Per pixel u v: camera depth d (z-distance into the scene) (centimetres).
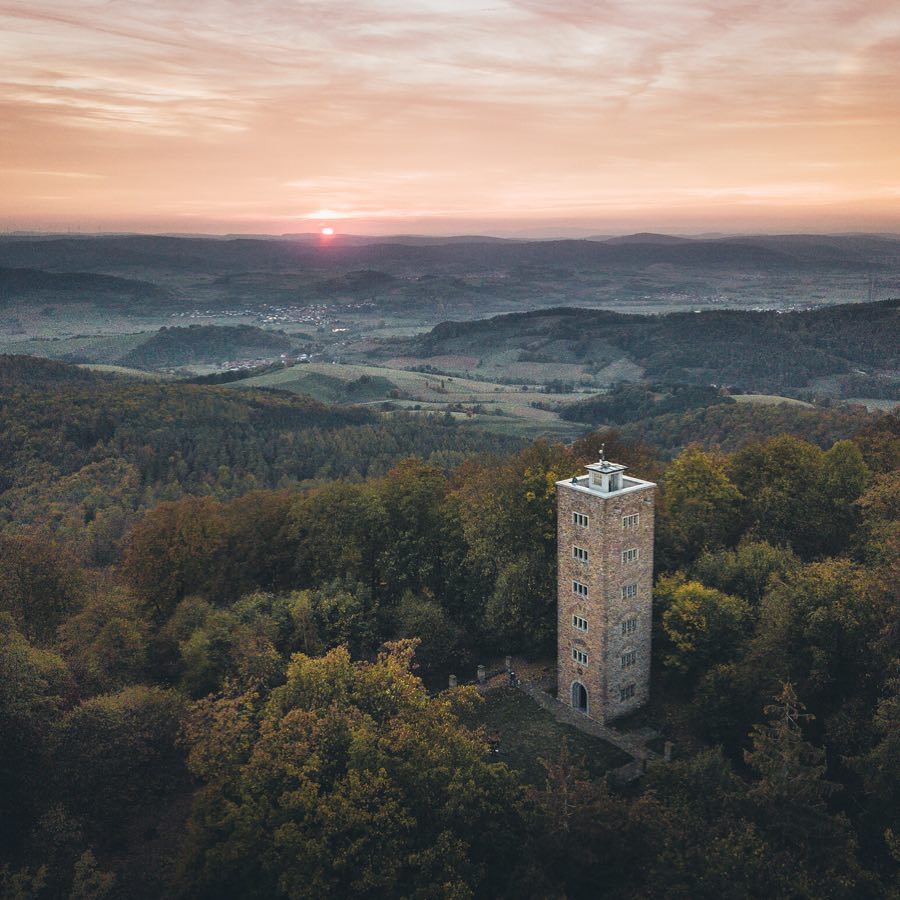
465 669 7956
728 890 4175
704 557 7781
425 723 5281
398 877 4478
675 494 8988
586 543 6631
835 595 6034
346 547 8544
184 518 8519
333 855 4469
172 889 4706
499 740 6625
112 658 6800
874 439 10200
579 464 8894
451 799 4809
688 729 6681
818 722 5828
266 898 4672
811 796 4625
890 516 7481
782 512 8506
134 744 5662
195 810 4916
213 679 6838
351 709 5334
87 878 4797
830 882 4272
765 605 6544
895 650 5431
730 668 6322
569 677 7081
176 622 7450
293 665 5994
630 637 6831
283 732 5122
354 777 4662
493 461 11525
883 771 4706
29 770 5266
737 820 4759
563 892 4603
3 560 7850
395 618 7981
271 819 4716
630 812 4825
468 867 4606
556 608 8100
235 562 8731
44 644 7419
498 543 8550
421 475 9381
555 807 4800
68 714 5581
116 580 9200
